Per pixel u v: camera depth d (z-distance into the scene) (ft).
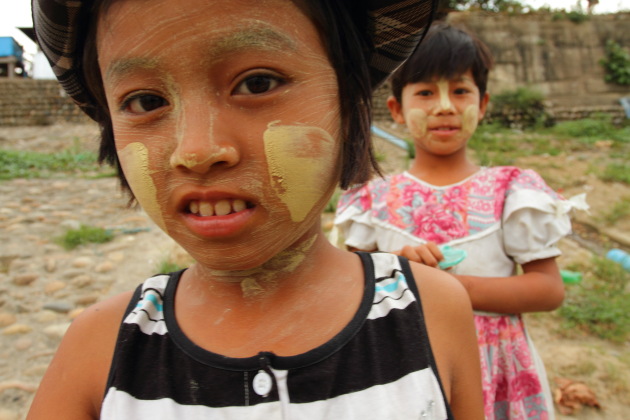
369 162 3.23
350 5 2.96
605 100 37.93
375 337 2.90
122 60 2.36
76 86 3.15
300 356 2.74
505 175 5.37
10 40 53.21
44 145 31.53
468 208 5.26
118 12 2.36
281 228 2.47
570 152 26.89
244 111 2.35
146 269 13.08
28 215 17.48
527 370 5.03
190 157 2.23
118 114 2.51
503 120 35.06
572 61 38.73
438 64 5.30
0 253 13.98
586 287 12.23
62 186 21.67
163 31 2.27
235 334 2.84
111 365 2.88
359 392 2.74
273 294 2.88
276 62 2.35
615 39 39.37
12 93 38.91
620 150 27.30
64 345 3.09
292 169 2.39
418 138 5.59
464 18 37.83
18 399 8.25
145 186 2.44
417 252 4.63
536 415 5.02
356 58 2.87
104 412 2.74
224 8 2.26
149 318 3.01
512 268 5.34
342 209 5.87
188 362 2.80
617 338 10.12
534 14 38.55
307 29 2.50
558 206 5.07
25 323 10.55
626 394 8.46
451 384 3.16
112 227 16.21
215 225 2.36
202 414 2.67
